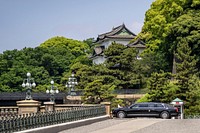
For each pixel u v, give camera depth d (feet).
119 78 219.41
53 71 334.85
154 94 161.17
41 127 76.13
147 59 230.89
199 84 160.86
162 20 227.81
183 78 158.10
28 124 71.87
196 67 196.13
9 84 279.69
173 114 122.93
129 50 227.40
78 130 84.28
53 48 362.74
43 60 330.34
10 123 65.46
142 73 226.58
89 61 340.80
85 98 175.52
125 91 210.18
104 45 353.31
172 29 202.28
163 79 161.58
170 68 226.38
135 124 92.17
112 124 96.89
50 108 121.90
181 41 185.98
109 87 190.60
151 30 236.84
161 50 231.09
